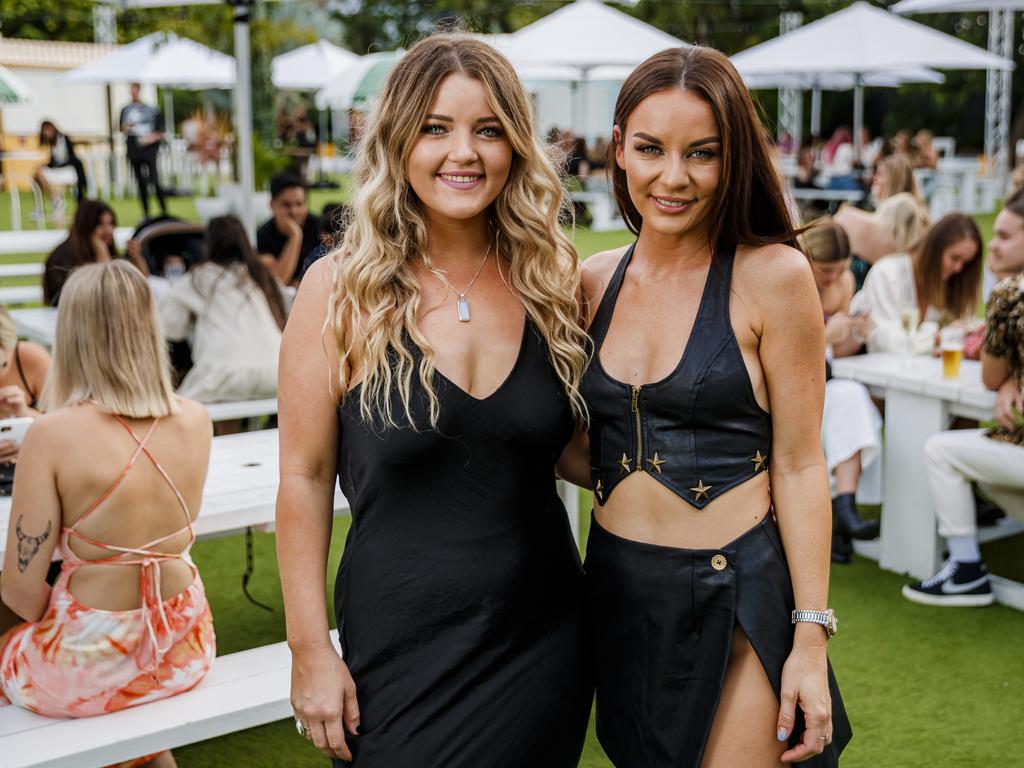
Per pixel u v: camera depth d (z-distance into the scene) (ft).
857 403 15.03
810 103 105.60
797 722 6.23
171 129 73.92
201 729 8.28
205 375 16.02
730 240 6.29
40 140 54.24
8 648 8.53
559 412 6.45
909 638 12.64
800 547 6.23
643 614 6.36
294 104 82.38
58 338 8.38
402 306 6.21
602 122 75.97
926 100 103.24
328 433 6.42
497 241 6.59
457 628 6.30
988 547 15.90
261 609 13.47
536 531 6.51
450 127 6.14
